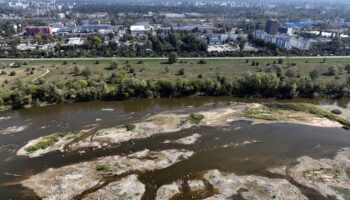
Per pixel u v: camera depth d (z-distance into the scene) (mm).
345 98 133125
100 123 103000
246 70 159000
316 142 92375
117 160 81125
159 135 94625
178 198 67438
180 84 131250
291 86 130125
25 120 104750
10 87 126938
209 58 187375
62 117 107750
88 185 71125
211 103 124000
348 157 84250
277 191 69500
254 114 110375
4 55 185750
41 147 86188
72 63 171875
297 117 108562
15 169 76938
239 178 74438
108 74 148750
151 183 72250
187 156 83625
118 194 68312
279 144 90812
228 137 94375
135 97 128125
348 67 162375
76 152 84812
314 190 70250
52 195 67688
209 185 71812
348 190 70312
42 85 122062
